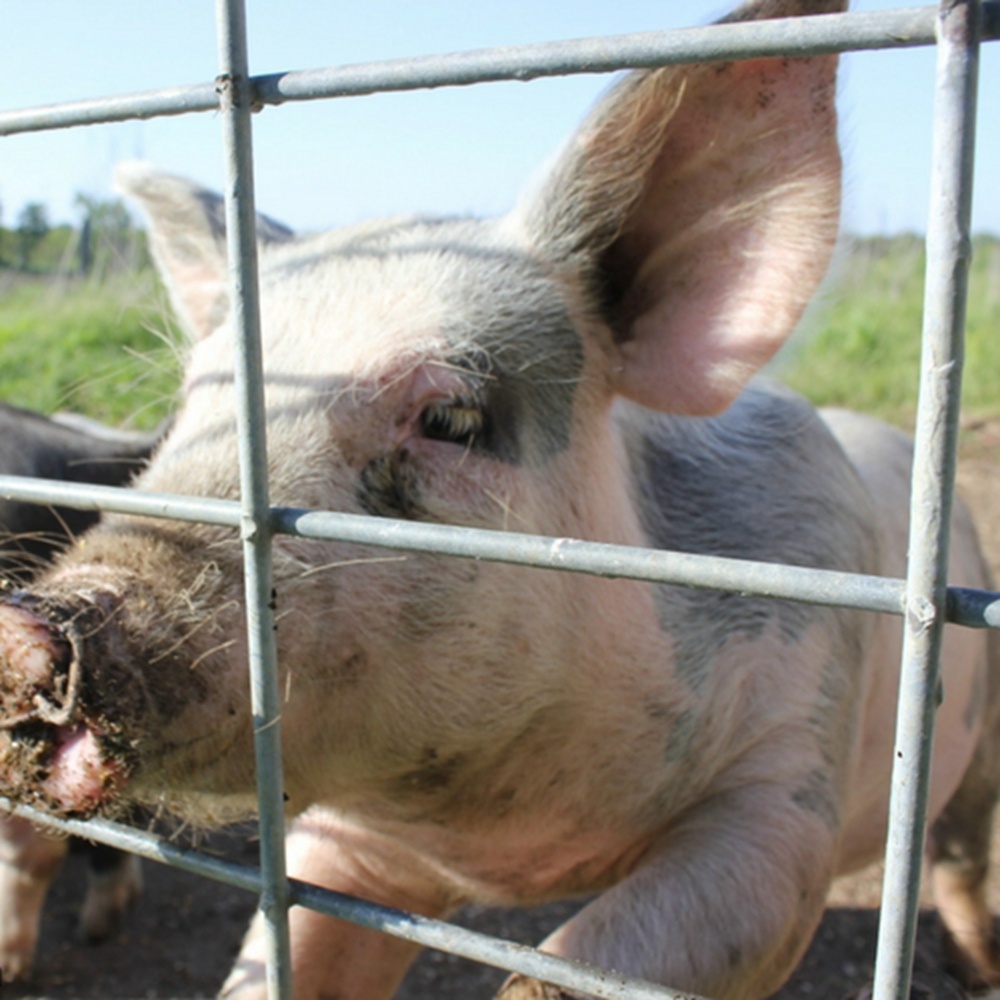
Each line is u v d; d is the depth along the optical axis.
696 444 0.83
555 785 0.71
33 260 5.27
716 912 0.62
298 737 0.59
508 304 0.67
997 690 1.20
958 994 0.70
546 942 0.60
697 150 0.63
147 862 1.38
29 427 1.28
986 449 2.84
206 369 0.65
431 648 0.62
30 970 1.13
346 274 0.68
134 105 0.43
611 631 0.69
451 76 0.36
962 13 0.28
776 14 0.48
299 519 0.41
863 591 0.32
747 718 0.75
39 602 0.47
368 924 0.43
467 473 0.64
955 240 0.28
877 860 1.03
